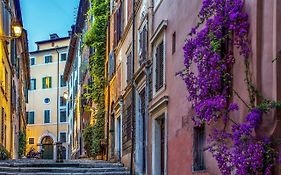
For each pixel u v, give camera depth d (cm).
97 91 2567
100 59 2555
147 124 1541
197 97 909
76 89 4409
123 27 2047
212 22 862
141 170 1658
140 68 1619
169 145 1278
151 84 1512
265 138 736
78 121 4044
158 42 1433
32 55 6756
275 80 736
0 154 2094
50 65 6650
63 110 6431
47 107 6562
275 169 731
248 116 753
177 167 1188
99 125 2550
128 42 1922
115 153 2153
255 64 768
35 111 6606
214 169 921
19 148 3828
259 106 746
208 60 873
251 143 743
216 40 858
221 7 850
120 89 2089
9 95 2648
